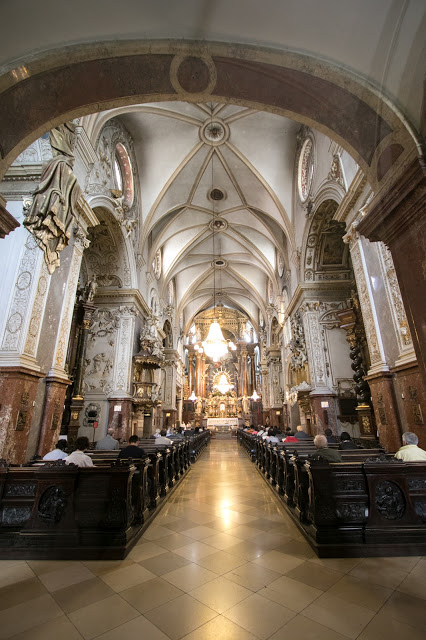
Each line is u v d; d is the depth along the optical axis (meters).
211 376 33.97
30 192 6.23
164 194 13.74
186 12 3.41
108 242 11.53
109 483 3.71
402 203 2.96
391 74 3.11
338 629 2.27
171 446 7.38
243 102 4.34
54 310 6.37
